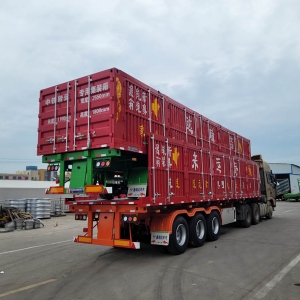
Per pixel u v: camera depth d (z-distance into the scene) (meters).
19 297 5.01
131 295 4.99
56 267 7.00
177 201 8.12
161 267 6.74
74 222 17.92
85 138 7.18
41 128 8.18
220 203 11.22
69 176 7.87
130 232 7.35
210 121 11.52
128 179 8.12
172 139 8.28
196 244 8.88
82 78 7.43
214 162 10.60
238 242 9.72
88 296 4.99
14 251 9.20
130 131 7.23
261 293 4.98
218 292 5.05
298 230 12.23
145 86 7.98
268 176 17.36
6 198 20.19
